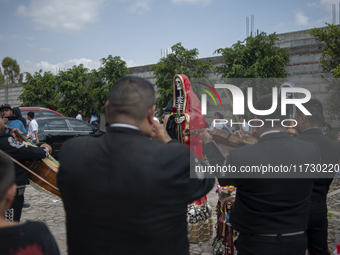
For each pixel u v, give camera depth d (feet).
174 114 10.78
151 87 4.27
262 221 5.08
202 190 4.16
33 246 3.51
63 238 11.46
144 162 3.71
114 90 4.15
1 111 19.07
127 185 3.63
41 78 56.90
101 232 3.73
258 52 26.40
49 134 27.50
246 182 5.20
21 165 8.14
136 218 3.62
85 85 50.62
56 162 9.00
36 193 18.67
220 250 9.74
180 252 3.95
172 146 3.97
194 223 10.93
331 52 23.32
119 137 3.90
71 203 3.89
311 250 7.32
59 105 51.24
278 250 4.99
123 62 44.52
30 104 55.62
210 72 34.22
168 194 3.72
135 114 4.02
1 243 3.37
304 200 5.20
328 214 10.91
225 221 9.48
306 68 25.17
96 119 47.70
